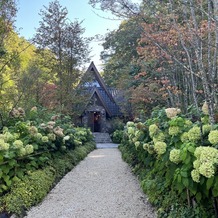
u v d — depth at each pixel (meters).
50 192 4.54
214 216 2.43
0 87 6.37
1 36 6.11
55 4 12.09
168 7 3.92
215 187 2.12
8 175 3.86
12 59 6.57
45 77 11.05
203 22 4.18
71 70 12.38
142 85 9.77
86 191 4.66
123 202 3.98
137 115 11.35
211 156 2.12
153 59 7.43
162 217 3.02
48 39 12.07
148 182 3.93
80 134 11.18
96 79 19.38
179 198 3.01
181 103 6.12
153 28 6.11
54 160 5.76
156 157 3.79
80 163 7.82
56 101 11.21
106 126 19.27
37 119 6.22
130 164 6.79
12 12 6.20
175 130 2.97
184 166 2.47
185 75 5.34
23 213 3.42
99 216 3.43
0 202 3.45
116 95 19.53
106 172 6.39
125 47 12.41
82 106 14.28
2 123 5.30
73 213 3.55
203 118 3.01
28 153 4.29
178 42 5.34
